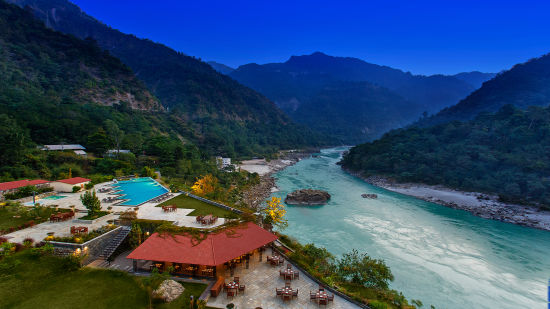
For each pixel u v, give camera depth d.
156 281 18.86
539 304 28.47
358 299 19.91
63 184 41.41
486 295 29.80
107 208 32.91
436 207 66.94
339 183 97.31
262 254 26.44
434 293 29.84
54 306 16.84
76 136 80.94
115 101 140.62
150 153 89.19
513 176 78.69
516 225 54.22
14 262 19.86
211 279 21.31
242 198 67.12
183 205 35.94
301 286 21.34
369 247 41.06
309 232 46.91
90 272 20.61
